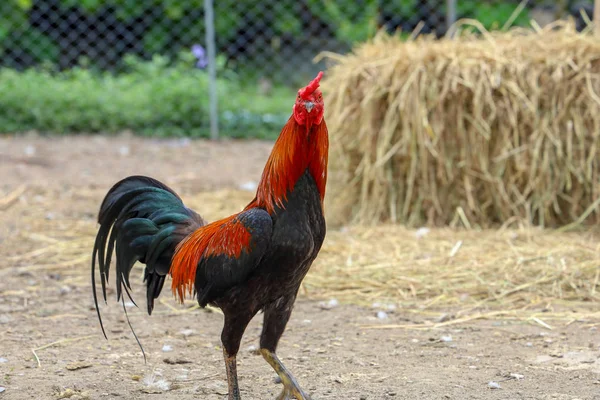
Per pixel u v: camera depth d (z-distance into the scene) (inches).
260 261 150.2
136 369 186.7
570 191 296.0
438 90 288.7
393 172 303.6
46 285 249.0
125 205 175.3
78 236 297.9
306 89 146.7
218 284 154.9
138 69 535.8
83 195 354.3
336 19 592.4
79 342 204.4
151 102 497.0
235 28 586.9
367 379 178.2
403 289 241.6
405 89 287.9
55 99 494.0
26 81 502.6
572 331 207.8
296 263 150.9
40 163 412.5
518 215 296.7
